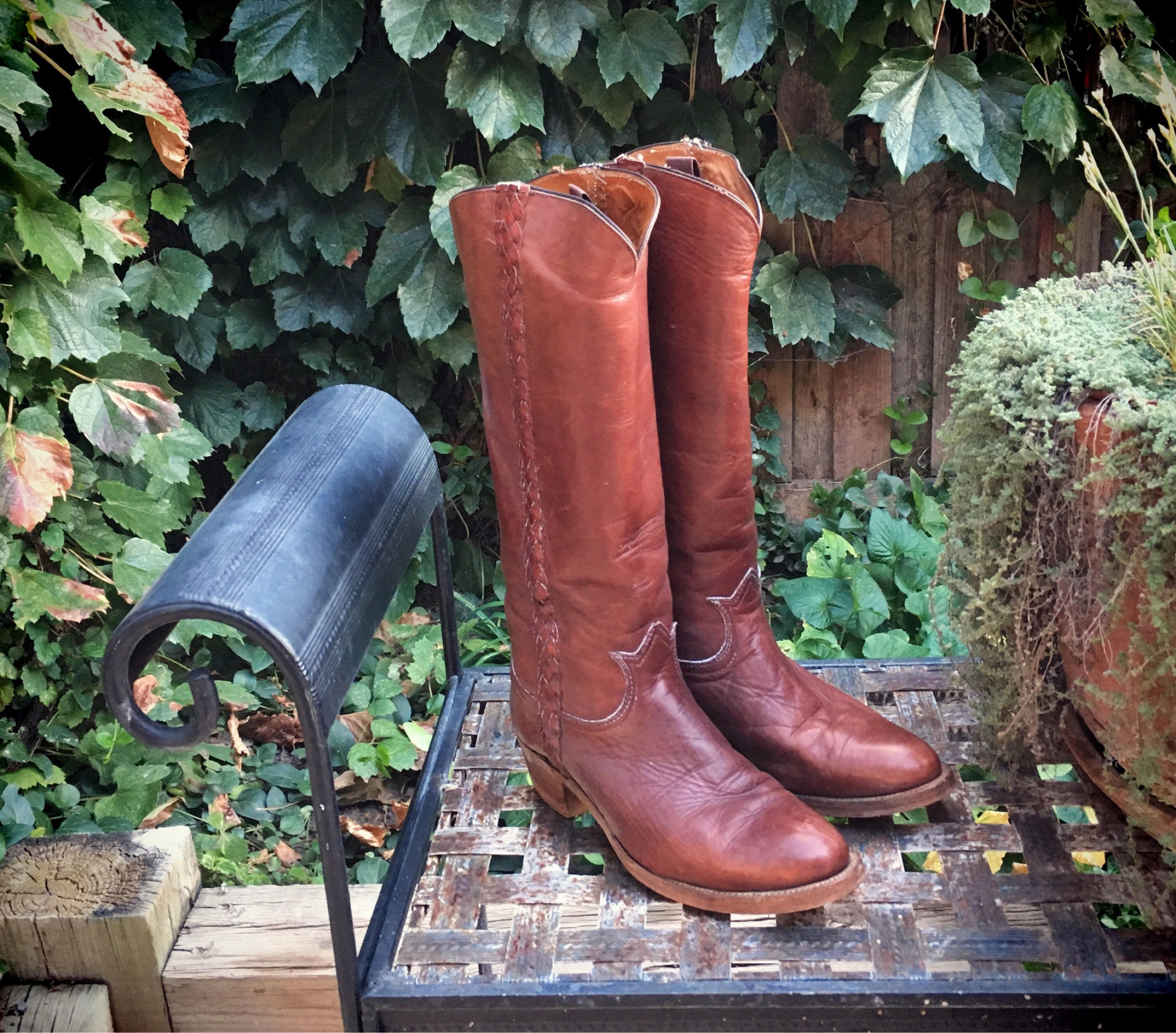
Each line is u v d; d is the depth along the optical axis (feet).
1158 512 2.33
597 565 2.78
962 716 3.54
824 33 6.06
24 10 3.99
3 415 4.51
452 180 5.84
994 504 2.84
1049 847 2.88
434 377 7.03
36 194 4.24
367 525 2.86
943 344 7.57
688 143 3.14
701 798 2.79
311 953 3.77
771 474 7.69
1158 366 2.59
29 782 4.81
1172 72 6.16
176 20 5.27
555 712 2.97
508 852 3.02
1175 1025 2.40
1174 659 2.35
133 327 6.03
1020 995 2.42
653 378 3.13
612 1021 2.52
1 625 5.06
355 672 2.59
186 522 6.35
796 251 7.27
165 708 5.36
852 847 2.93
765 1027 2.50
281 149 5.98
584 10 5.56
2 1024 3.59
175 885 3.87
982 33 6.68
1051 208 7.28
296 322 6.39
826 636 5.99
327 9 5.32
